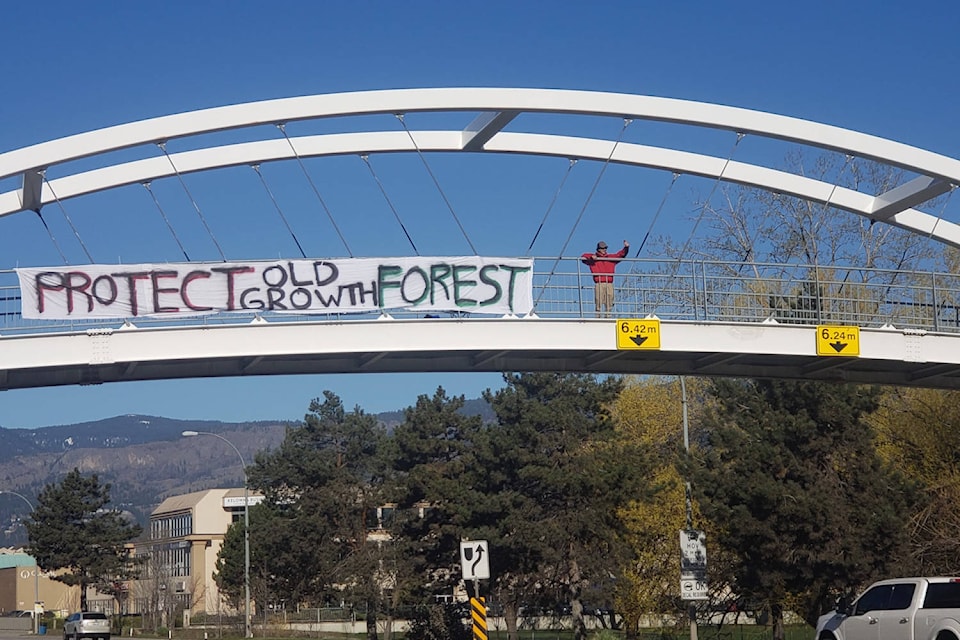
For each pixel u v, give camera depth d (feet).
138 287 84.07
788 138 93.09
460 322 85.15
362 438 235.40
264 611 230.07
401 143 94.17
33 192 86.33
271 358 84.99
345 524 207.21
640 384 169.58
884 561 100.42
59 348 81.00
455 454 183.52
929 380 99.55
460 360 90.99
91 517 319.06
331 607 244.01
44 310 82.64
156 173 89.71
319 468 224.53
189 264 84.74
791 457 104.17
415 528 167.94
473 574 86.33
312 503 210.18
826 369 96.68
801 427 104.17
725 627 158.61
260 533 224.12
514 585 155.74
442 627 168.86
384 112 86.58
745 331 88.58
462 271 86.74
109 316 83.46
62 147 83.05
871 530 99.76
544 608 161.07
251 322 83.10
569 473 144.97
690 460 108.58
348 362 89.35
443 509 160.56
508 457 150.82
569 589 150.51
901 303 93.66
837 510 100.17
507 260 87.15
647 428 158.20
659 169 99.30
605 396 159.02
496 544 147.13
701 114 91.71
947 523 109.29
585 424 152.76
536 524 143.43
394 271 86.33
